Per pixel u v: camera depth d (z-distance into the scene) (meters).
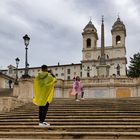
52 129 10.80
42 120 10.96
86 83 43.72
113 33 115.75
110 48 114.44
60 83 43.91
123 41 114.19
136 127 10.68
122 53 113.06
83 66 114.31
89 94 43.22
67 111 15.59
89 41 117.12
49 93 10.88
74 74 116.50
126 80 42.56
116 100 20.47
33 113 15.88
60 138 9.59
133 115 14.02
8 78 50.12
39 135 9.76
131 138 9.25
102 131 10.68
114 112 14.87
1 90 36.38
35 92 10.92
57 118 13.68
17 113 16.19
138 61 90.38
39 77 10.88
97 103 18.62
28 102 22.02
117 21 117.62
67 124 12.24
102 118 13.34
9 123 13.01
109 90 42.59
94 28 118.25
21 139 9.47
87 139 9.40
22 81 23.80
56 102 19.78
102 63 65.25
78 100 20.91
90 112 15.06
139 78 42.19
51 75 11.21
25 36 25.08
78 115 14.26
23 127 11.16
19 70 115.44
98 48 114.44
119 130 10.70
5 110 17.66
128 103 18.30
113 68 112.81
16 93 28.25
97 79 43.53
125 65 112.56
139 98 23.50
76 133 9.54
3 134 9.97
